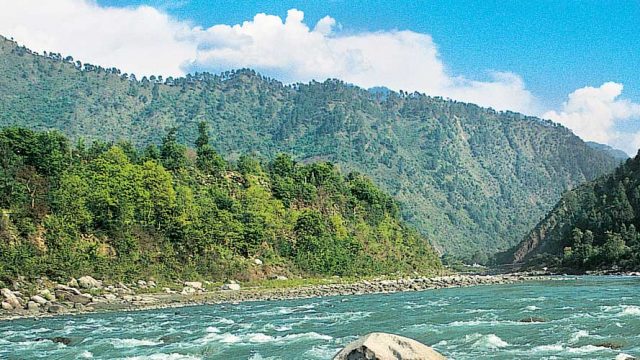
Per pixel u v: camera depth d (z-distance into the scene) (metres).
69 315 55.19
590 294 68.06
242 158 130.25
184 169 112.19
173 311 58.56
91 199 82.31
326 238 118.12
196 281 85.62
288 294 79.00
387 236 148.25
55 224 75.56
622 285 85.88
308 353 33.22
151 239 86.94
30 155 82.06
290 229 114.75
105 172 88.94
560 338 35.56
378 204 155.25
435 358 17.52
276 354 33.09
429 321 45.91
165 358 32.59
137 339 39.38
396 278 120.06
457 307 56.88
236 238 99.56
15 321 50.62
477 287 92.00
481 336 36.34
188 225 91.12
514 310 51.62
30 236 73.12
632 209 181.38
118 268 76.81
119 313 56.78
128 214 84.50
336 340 37.59
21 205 75.44
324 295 79.56
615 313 46.84
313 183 138.25
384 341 17.75
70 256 72.75
